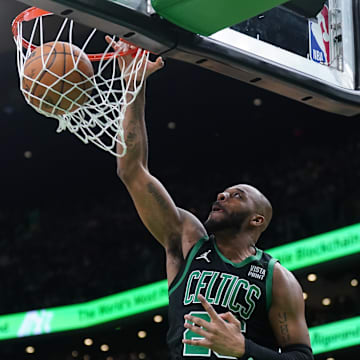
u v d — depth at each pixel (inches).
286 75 209.2
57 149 1154.7
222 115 1097.4
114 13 179.5
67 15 178.7
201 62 200.1
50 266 1048.8
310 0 217.6
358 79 227.1
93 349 1031.0
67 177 1213.7
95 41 746.8
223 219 215.5
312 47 219.9
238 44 201.2
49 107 199.6
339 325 778.2
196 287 203.9
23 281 1043.9
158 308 889.5
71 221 1133.1
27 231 1133.7
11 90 1017.5
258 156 1176.8
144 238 1019.9
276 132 1129.4
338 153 987.9
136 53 211.0
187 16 185.0
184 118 1107.3
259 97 1043.3
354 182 927.7
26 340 977.5
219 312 199.5
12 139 1135.6
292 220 887.1
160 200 218.8
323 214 852.0
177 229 219.3
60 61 195.3
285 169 1057.5
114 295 941.2
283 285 204.8
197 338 196.5
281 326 202.4
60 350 1037.2
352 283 877.8
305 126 1113.4
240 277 203.6
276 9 213.9
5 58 922.1
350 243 770.2
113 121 204.1
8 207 1256.2
